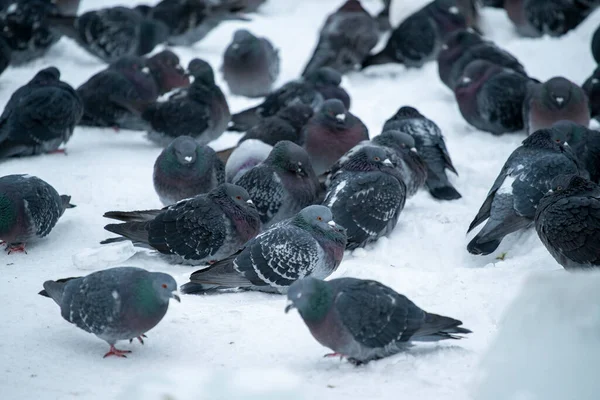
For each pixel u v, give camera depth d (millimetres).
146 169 16156
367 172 13148
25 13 22516
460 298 10328
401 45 23297
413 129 15461
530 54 22375
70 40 25516
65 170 15828
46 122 16359
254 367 8633
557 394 6281
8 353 8961
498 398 6668
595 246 10641
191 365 8703
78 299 8812
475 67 18562
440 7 23500
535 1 23891
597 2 24094
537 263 11844
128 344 9258
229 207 11852
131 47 22953
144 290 8641
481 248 12391
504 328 7000
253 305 10375
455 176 15805
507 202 12789
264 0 29547
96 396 7938
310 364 8734
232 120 19328
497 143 17828
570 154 13430
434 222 13797
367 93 21625
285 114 16500
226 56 21734
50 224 12555
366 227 12789
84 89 18859
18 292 10688
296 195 13336
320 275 10820
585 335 6395
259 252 10633
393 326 8430
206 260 11898
